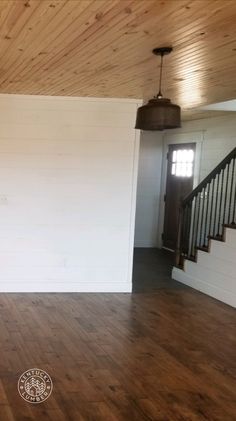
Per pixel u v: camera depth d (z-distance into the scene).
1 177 5.45
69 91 5.12
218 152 7.48
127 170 5.69
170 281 6.61
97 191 5.66
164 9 2.50
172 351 3.95
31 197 5.54
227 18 2.62
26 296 5.46
